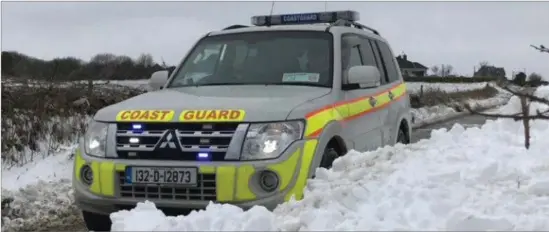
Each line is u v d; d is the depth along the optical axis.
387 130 6.39
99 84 13.18
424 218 3.81
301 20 6.66
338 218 3.88
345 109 5.25
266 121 4.36
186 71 6.00
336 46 5.71
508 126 7.00
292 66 5.59
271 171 4.23
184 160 4.32
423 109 21.75
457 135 6.24
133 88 13.26
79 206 4.70
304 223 3.85
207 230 3.85
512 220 3.78
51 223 5.88
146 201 4.15
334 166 4.74
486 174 4.69
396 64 7.58
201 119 4.38
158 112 4.55
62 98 10.47
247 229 3.79
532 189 4.38
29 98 9.58
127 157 4.47
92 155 4.62
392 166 4.79
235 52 5.94
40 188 6.80
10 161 8.09
